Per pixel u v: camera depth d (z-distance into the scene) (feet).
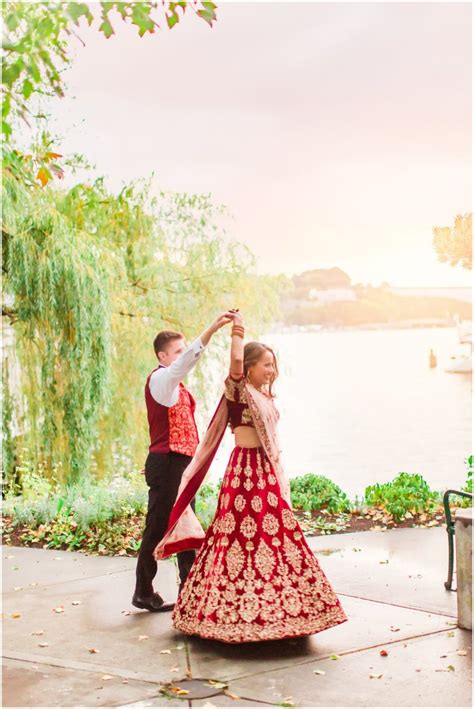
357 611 15.87
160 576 19.29
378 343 532.73
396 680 12.34
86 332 31.50
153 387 15.94
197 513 23.91
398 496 25.62
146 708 11.66
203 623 13.82
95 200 35.37
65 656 14.02
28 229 31.09
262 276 40.14
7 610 17.02
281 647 13.96
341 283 541.34
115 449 36.40
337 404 163.94
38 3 13.98
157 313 37.09
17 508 26.27
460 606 14.65
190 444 16.22
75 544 22.70
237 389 14.35
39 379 32.42
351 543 21.56
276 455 14.39
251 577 13.85
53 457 31.48
